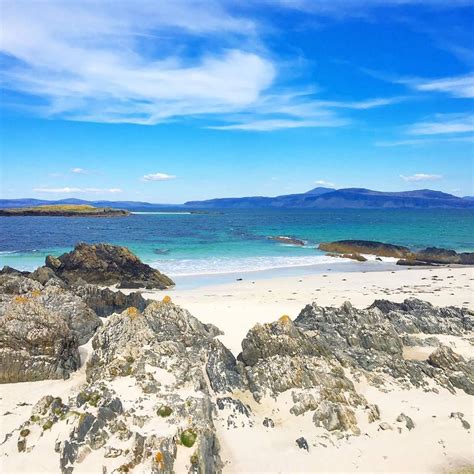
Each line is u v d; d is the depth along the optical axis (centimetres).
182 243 6538
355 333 1741
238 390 1330
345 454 1081
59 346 1537
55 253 5162
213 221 13600
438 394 1388
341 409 1209
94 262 3672
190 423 1055
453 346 1764
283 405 1264
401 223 12594
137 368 1294
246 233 8688
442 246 6675
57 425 1081
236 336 1955
